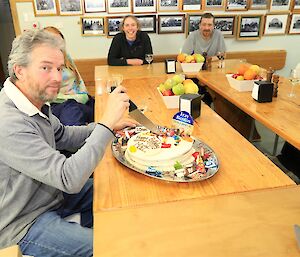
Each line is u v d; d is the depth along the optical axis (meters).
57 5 3.71
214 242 0.80
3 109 1.07
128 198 1.01
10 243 1.13
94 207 0.96
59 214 1.30
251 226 0.86
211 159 1.22
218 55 2.97
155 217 0.90
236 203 0.96
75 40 3.92
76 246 1.13
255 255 0.76
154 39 4.05
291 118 1.64
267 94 1.87
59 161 1.02
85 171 1.02
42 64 1.05
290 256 0.76
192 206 0.95
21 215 1.18
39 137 1.07
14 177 1.12
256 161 1.23
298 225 0.86
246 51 4.28
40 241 1.14
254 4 4.05
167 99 1.80
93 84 4.07
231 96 2.01
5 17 4.28
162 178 1.10
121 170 1.17
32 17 3.71
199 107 1.67
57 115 2.19
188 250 0.78
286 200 0.97
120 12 3.86
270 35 4.26
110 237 0.82
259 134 3.20
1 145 1.03
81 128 1.51
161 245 0.79
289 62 4.46
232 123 2.99
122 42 3.34
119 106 1.12
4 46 4.41
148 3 3.87
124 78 2.57
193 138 1.36
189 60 2.72
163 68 2.93
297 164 2.18
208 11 4.01
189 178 1.10
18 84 1.12
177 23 4.01
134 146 1.23
